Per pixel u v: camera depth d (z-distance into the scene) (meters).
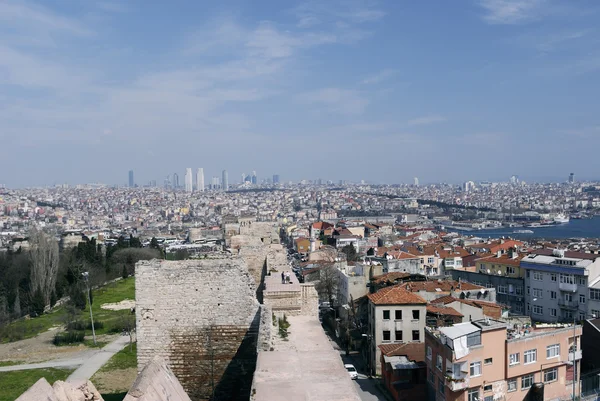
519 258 96.31
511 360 50.78
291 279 33.44
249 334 26.64
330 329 89.94
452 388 48.47
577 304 78.94
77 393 14.25
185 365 26.64
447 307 67.62
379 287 84.06
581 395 54.41
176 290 26.72
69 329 81.00
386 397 58.59
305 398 16.75
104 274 123.38
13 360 67.62
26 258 131.00
